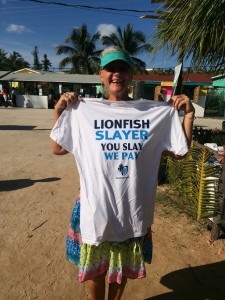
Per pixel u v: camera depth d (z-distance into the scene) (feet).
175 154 6.77
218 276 9.61
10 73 107.45
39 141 31.32
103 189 6.29
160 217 13.29
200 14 9.25
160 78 88.84
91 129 6.50
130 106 6.51
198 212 11.99
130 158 6.33
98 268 6.70
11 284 9.12
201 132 23.45
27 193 16.22
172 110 6.66
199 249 10.96
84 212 6.47
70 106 6.69
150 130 6.47
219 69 12.84
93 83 93.35
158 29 11.82
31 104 86.07
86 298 8.66
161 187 16.70
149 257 7.25
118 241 6.50
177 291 8.96
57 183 17.90
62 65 129.80
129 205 6.41
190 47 11.19
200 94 71.61
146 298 8.70
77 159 6.64
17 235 11.84
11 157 24.00
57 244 11.28
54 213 13.85
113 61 6.31
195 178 12.59
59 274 9.60
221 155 11.97
